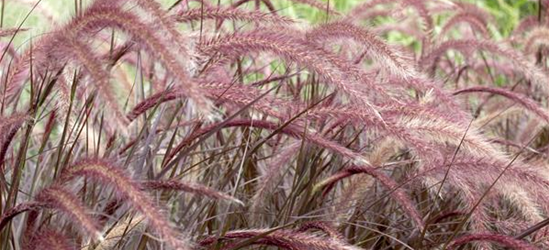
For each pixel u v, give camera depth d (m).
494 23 5.24
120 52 2.84
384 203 3.60
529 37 4.70
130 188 2.13
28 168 3.78
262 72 4.43
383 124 2.69
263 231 2.59
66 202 2.20
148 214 2.09
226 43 2.66
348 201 3.26
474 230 2.91
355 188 3.25
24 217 2.86
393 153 3.38
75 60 2.32
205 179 3.26
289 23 3.00
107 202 2.81
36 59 2.53
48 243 2.27
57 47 2.39
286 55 2.60
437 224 3.29
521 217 3.57
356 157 2.79
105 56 2.79
